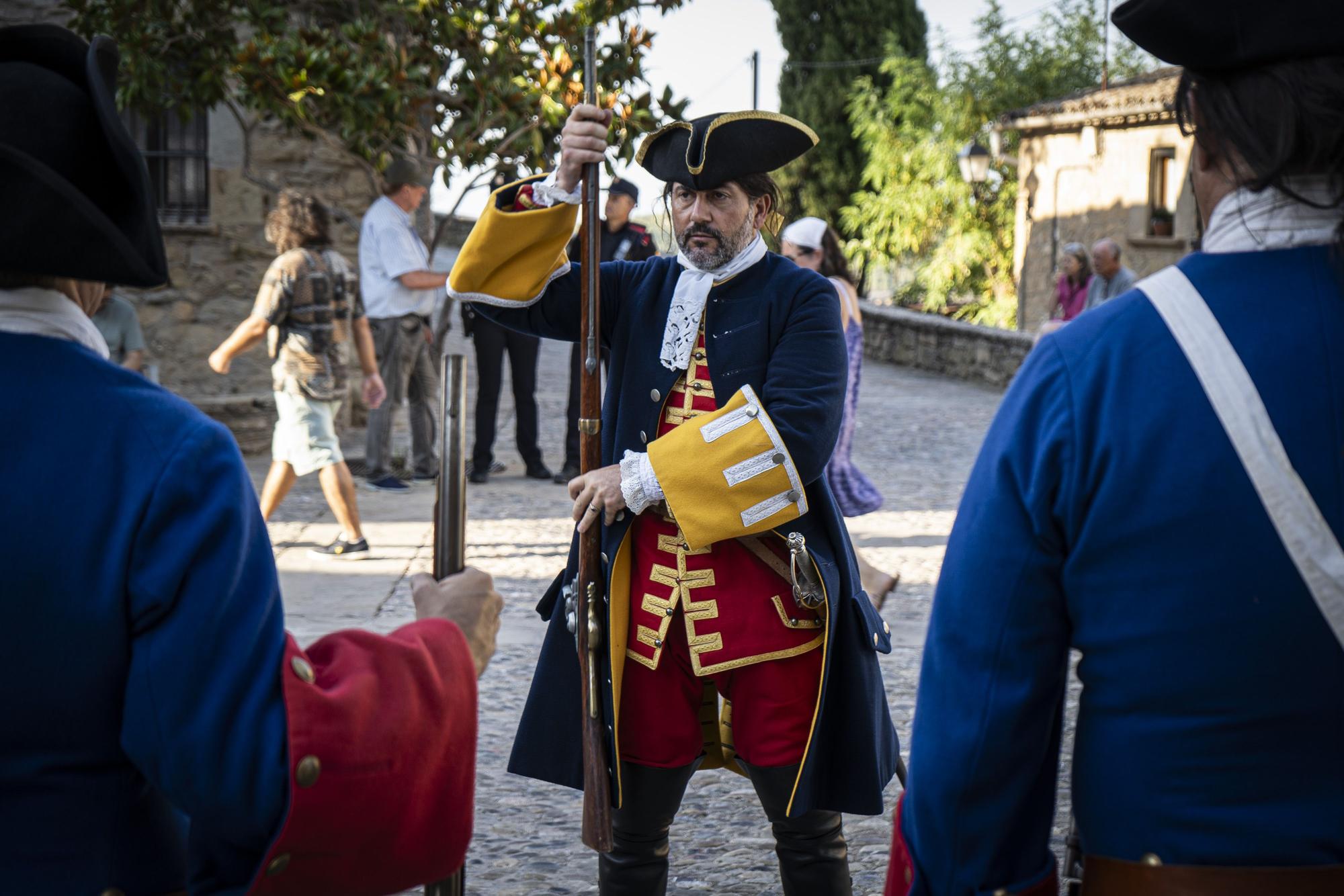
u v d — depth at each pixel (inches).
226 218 398.6
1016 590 53.7
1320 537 49.2
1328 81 50.0
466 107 350.0
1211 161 54.1
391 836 52.8
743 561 93.4
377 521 288.7
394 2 348.5
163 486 49.2
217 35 344.2
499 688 177.8
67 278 49.8
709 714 101.2
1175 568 50.6
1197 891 50.6
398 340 324.5
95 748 50.0
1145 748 51.7
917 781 56.1
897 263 1106.7
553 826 136.1
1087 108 749.9
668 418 95.9
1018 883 56.4
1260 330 50.8
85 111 49.7
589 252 90.5
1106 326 53.5
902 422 493.0
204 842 51.9
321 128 347.9
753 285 95.8
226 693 48.6
